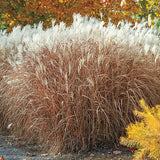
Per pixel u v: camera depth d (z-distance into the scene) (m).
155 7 11.89
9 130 5.06
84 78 3.94
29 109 4.31
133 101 4.14
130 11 11.48
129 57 4.42
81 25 4.34
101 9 11.43
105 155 3.59
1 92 5.29
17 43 6.23
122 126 4.05
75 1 11.20
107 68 4.03
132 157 3.46
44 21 12.11
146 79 4.46
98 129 3.84
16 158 3.50
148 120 2.88
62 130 3.81
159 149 2.71
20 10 11.31
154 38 5.20
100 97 3.94
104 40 4.11
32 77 4.32
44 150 4.00
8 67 5.48
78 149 3.82
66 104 3.79
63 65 4.06
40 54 4.38
